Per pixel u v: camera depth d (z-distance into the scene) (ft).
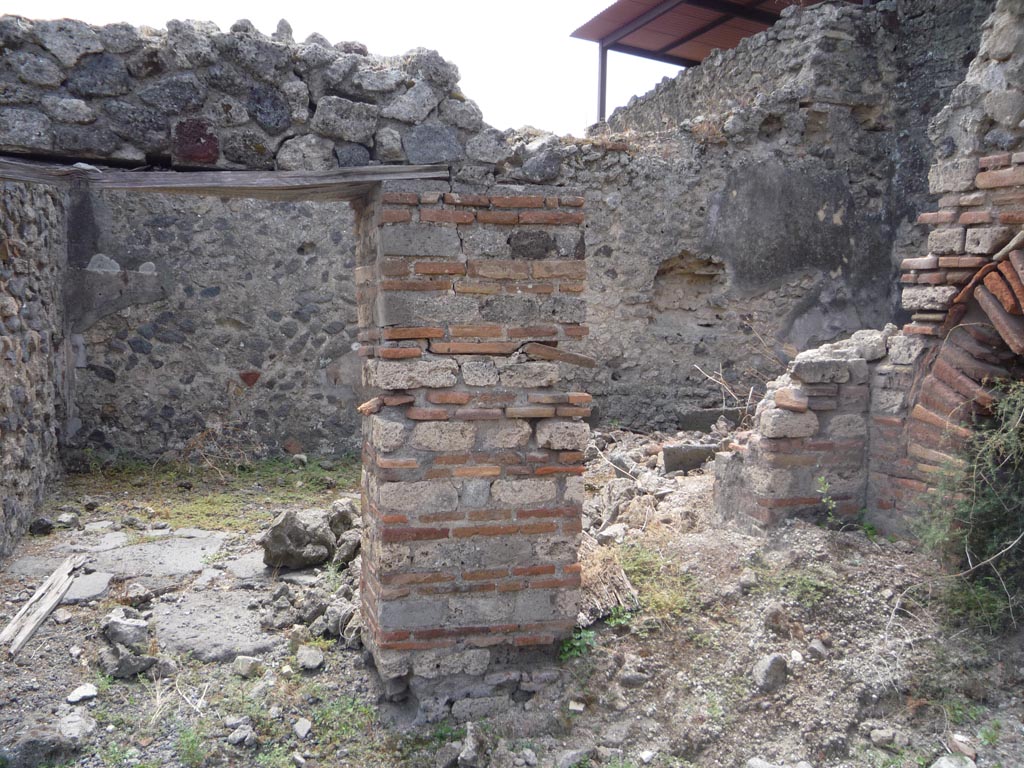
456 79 11.53
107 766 10.63
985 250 13.83
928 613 13.30
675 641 12.91
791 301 28.63
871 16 28.45
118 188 10.66
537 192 11.79
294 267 26.45
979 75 14.23
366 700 12.21
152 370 25.22
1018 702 11.83
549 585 12.28
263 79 10.98
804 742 11.33
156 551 17.81
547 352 11.89
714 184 27.78
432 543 11.73
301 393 26.81
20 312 19.04
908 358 15.08
